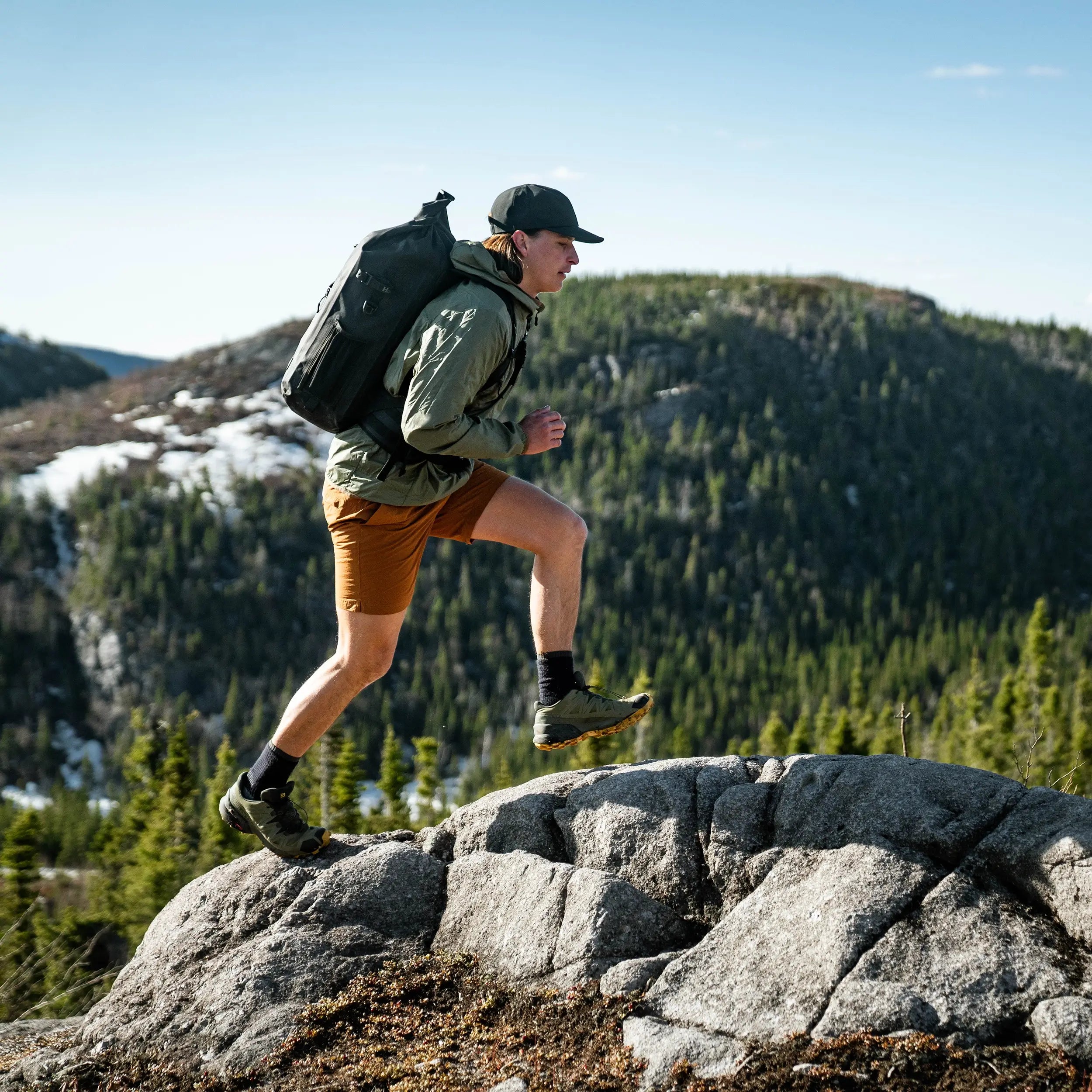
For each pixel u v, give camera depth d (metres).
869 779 3.41
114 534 140.88
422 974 3.41
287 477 170.12
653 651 134.25
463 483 3.41
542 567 3.69
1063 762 35.19
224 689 127.69
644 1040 2.86
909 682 110.50
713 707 112.50
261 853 4.02
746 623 146.12
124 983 3.66
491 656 127.50
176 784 39.31
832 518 174.00
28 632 132.00
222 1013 3.31
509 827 3.86
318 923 3.60
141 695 126.75
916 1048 2.63
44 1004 6.36
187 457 182.00
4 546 142.62
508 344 3.13
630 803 3.69
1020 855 3.04
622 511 165.62
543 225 3.20
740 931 3.14
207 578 138.88
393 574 3.43
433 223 3.20
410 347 3.09
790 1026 2.80
